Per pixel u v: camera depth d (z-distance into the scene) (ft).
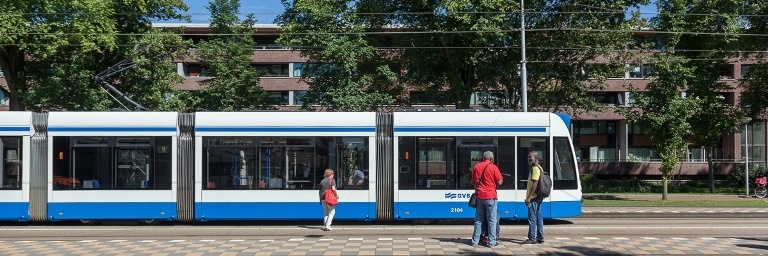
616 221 68.18
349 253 40.04
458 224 63.52
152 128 61.11
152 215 60.64
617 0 108.88
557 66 113.19
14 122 60.54
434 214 61.00
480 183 42.29
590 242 44.86
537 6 108.88
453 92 112.27
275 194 60.90
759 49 130.82
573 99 115.03
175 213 60.75
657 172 203.62
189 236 53.21
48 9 94.63
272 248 42.32
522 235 51.96
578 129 223.30
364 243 44.86
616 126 222.28
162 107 108.58
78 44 98.94
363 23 111.75
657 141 109.29
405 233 54.65
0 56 105.50
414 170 61.26
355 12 109.91
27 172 60.44
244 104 112.98
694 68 113.50
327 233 55.06
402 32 105.50
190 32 194.59
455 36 104.94
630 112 113.39
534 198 43.57
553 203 61.00
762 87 146.82
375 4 111.86
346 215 60.95
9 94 110.32
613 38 110.73
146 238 51.47
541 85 116.37
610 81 208.85
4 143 60.44
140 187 60.80
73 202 60.49
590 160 220.64
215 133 61.11
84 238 52.29
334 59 104.58
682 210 79.97
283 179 61.16
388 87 116.67
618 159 221.66
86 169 60.80
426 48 109.29
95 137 60.90
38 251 41.60
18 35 93.86
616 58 112.16
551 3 109.91
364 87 110.01
